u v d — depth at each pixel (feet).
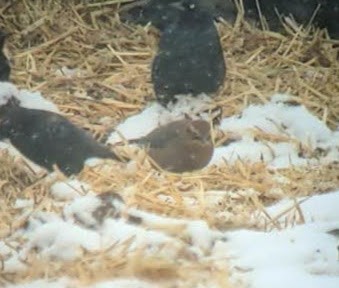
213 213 40.24
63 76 49.75
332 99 48.96
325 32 53.72
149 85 49.03
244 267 37.04
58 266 36.81
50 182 41.39
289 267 37.09
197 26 47.29
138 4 53.93
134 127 45.21
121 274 36.55
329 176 43.11
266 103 47.91
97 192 40.96
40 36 52.54
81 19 53.93
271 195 41.63
